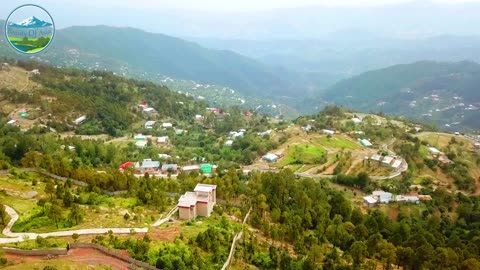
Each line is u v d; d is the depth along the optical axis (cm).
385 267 10169
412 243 10969
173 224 10231
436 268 9731
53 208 9444
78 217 9681
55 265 6575
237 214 11588
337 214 13238
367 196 16925
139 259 7650
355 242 10175
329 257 9831
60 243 8212
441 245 11256
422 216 15912
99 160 19450
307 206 12862
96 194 11875
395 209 16212
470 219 15662
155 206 11462
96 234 8994
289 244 10919
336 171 19862
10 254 7544
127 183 13038
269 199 12938
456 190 19188
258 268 8938
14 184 12081
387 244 10325
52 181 12794
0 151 16275
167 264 7438
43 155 15388
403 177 19525
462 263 9862
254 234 10881
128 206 11325
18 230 9006
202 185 12006
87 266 6900
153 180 13725
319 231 11444
